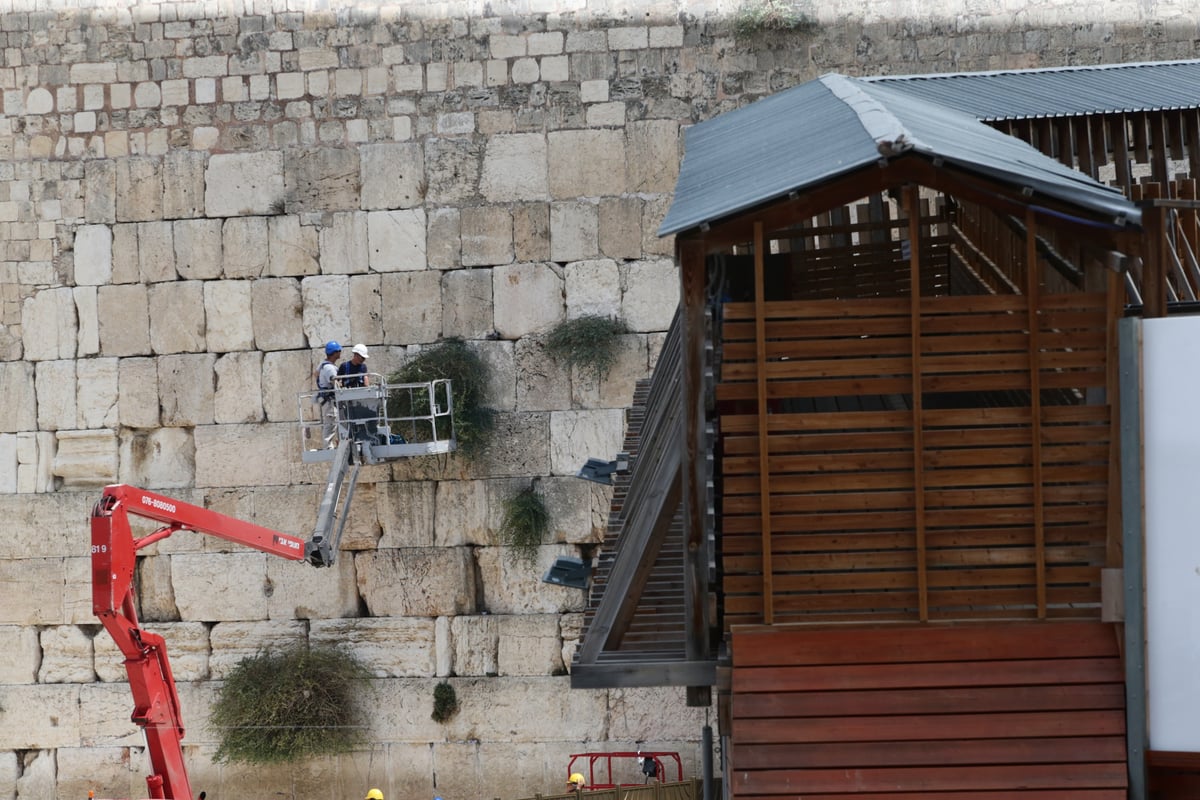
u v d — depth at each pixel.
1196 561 13.80
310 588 30.55
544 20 30.34
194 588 30.67
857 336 14.41
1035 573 14.39
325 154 30.72
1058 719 14.07
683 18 30.05
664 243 30.00
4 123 31.34
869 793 14.03
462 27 30.52
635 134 30.08
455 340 30.27
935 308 14.26
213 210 30.91
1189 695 13.85
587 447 30.00
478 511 30.19
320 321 30.69
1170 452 13.86
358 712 30.19
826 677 14.30
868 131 14.04
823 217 20.83
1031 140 20.64
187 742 30.42
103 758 30.78
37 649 31.09
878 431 14.63
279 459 30.70
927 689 14.24
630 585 15.85
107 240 31.11
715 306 16.61
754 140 18.17
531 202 30.30
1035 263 14.14
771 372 14.41
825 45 29.69
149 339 31.02
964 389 14.33
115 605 23.27
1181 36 28.86
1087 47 29.05
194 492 30.86
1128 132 21.72
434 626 30.23
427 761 30.06
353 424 28.03
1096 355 14.16
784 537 14.53
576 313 30.19
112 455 31.06
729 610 14.65
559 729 29.83
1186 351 13.80
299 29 30.80
